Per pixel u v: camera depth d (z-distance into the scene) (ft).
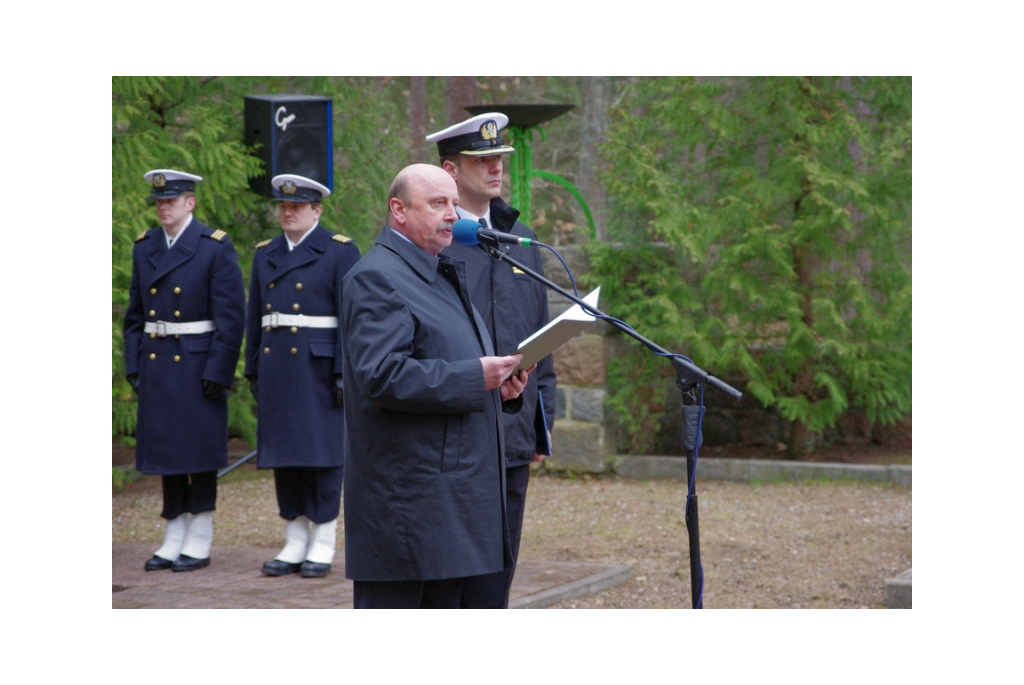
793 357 34.76
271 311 23.22
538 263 17.66
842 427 37.37
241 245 34.68
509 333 16.84
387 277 13.51
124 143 30.76
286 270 23.15
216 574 23.24
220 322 23.47
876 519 28.55
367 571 13.66
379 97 38.27
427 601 14.84
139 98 30.89
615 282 34.88
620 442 36.22
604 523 28.66
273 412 22.99
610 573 22.85
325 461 22.71
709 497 31.65
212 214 33.65
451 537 13.46
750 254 34.17
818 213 34.04
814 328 34.30
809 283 35.14
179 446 23.36
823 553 25.23
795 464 33.73
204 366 23.54
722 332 35.40
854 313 35.68
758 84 34.55
